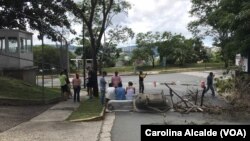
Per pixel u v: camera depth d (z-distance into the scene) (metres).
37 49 49.38
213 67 84.81
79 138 12.58
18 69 29.78
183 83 44.69
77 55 62.09
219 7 30.81
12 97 21.03
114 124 15.65
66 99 25.08
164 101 19.72
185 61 92.62
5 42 29.98
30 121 15.62
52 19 32.84
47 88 30.72
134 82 48.00
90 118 16.42
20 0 31.95
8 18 32.94
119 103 19.88
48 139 12.25
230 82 27.95
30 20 32.78
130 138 12.67
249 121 16.52
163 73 71.81
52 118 16.53
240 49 25.17
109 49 74.19
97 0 28.92
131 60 91.31
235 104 20.77
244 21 23.62
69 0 31.50
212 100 25.16
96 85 28.05
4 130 13.58
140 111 19.61
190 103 20.77
